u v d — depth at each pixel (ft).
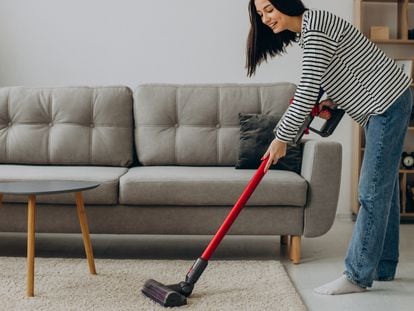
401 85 6.63
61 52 12.32
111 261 8.19
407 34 12.08
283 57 12.35
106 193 8.18
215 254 9.12
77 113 10.00
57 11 12.25
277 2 6.48
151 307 6.19
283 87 10.07
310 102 6.36
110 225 8.33
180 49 12.35
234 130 9.87
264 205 8.25
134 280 7.24
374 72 6.57
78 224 8.36
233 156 9.75
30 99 10.07
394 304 6.52
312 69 6.31
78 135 9.87
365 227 6.82
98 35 12.30
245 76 12.41
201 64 12.39
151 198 8.14
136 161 10.29
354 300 6.68
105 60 12.35
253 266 7.92
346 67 6.60
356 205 12.00
